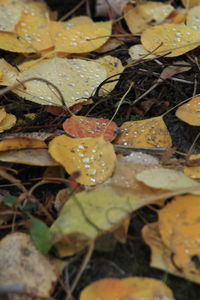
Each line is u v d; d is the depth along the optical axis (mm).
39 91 423
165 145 406
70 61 446
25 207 371
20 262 344
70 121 409
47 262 348
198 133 417
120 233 354
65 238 349
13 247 350
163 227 349
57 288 347
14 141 382
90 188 371
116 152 397
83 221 350
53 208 383
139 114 438
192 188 359
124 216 350
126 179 371
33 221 354
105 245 353
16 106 434
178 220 351
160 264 339
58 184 395
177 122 427
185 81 442
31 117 434
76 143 387
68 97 422
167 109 438
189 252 341
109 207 355
